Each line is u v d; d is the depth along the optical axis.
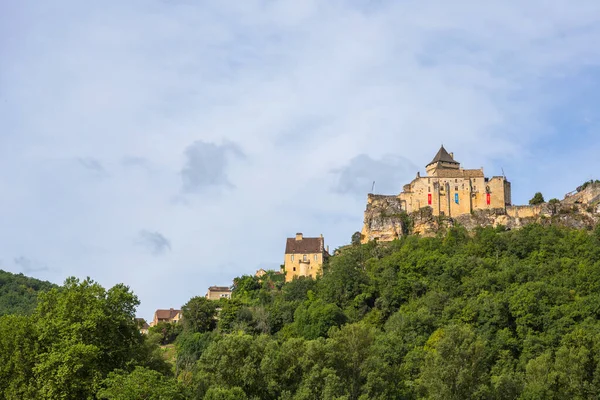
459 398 123.19
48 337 108.00
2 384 105.25
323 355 127.75
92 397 101.94
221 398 111.19
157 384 102.25
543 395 127.88
